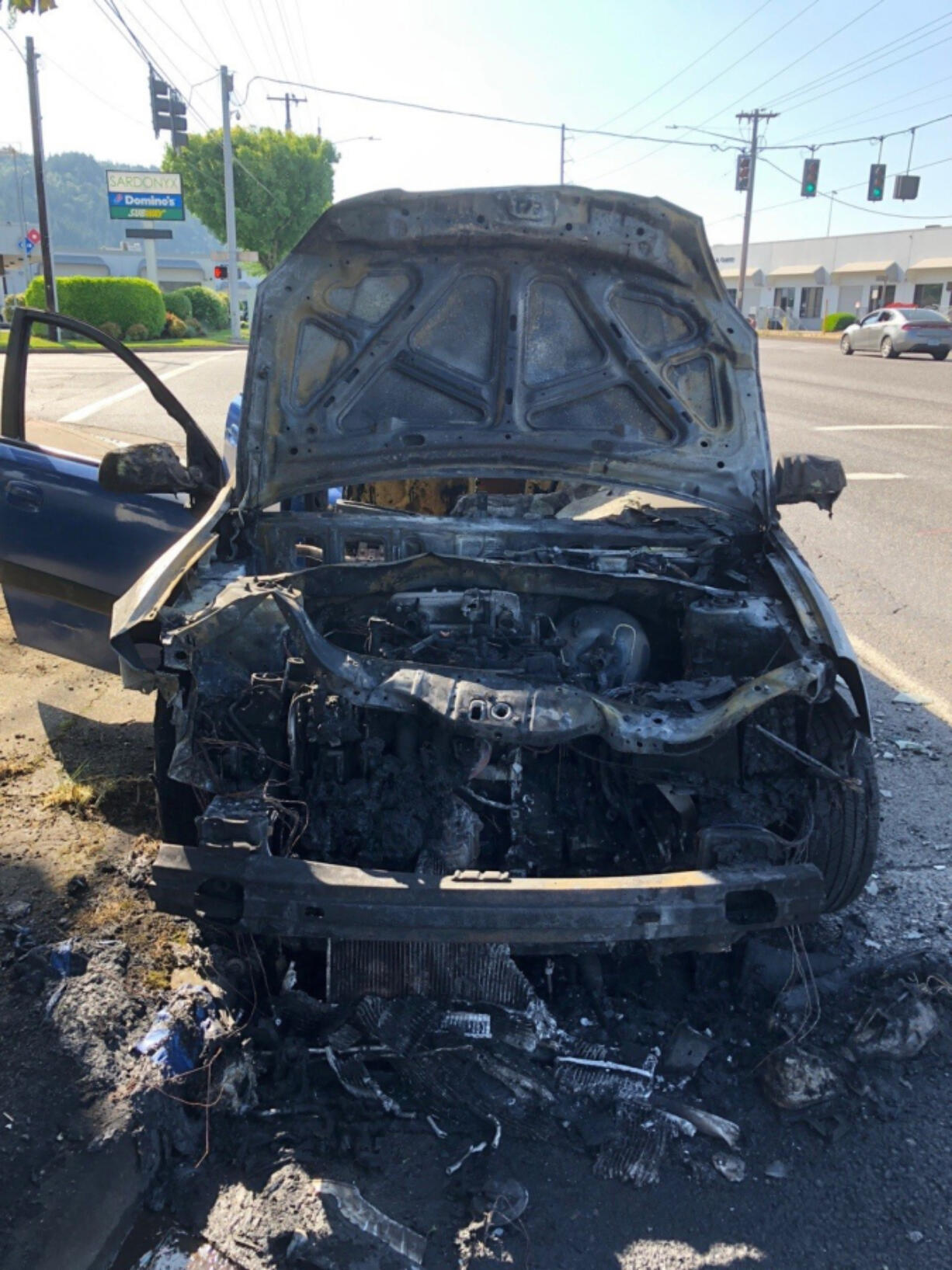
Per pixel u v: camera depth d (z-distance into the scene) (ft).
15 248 218.59
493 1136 8.53
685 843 9.61
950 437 44.62
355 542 13.07
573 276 12.54
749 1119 8.76
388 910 8.24
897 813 13.82
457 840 9.32
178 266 236.43
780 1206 7.97
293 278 12.31
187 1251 7.55
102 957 10.22
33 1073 8.65
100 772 14.44
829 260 194.90
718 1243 7.64
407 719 9.75
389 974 8.84
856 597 22.76
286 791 9.35
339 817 9.29
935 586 23.65
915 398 59.88
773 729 9.88
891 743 15.85
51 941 10.63
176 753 9.20
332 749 9.52
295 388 12.64
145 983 10.04
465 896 8.23
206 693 9.31
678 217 12.01
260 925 8.40
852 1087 9.04
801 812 9.81
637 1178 8.13
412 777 9.59
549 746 8.91
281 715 9.32
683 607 11.13
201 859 8.46
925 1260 7.53
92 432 28.04
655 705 9.61
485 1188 7.91
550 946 8.54
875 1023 9.45
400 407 12.91
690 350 12.81
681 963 10.48
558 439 12.87
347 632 11.51
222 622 9.30
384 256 12.39
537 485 16.71
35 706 16.83
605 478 12.87
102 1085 8.52
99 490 15.02
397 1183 8.04
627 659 10.94
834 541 27.35
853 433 45.24
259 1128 8.54
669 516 14.30
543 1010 9.21
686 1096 8.98
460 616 11.00
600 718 8.95
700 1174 8.21
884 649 19.67
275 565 12.47
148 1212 7.90
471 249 12.42
